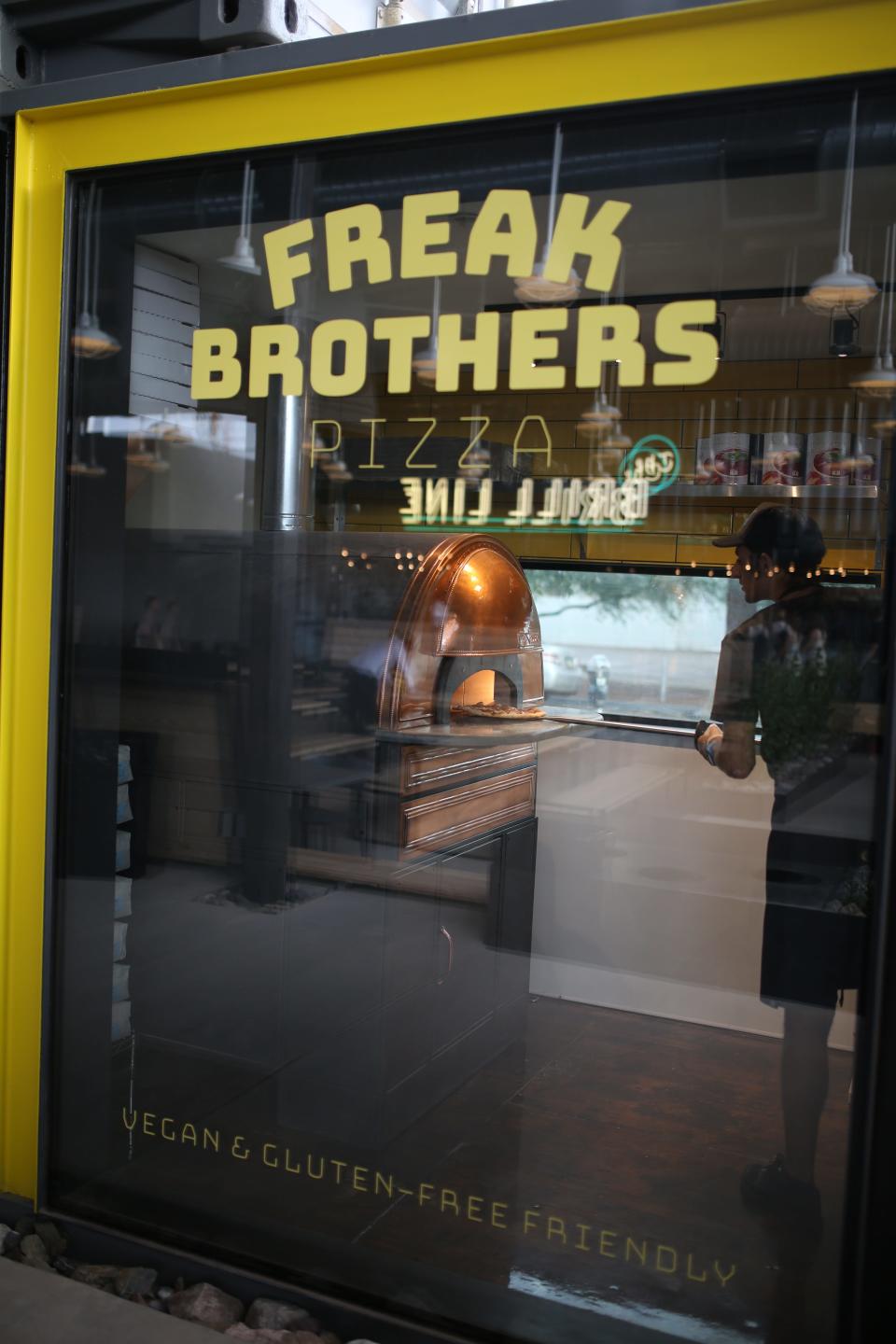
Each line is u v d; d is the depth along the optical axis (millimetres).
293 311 2664
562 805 3357
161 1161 2844
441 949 3043
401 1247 2547
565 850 3340
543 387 2453
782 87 2174
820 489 2252
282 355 2688
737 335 2287
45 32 2957
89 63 2992
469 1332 2453
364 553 2850
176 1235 2738
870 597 2221
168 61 2920
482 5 2998
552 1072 3059
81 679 2881
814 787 2275
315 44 2516
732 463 2318
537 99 2363
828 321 2219
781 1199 2314
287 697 2891
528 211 2418
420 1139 2814
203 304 2738
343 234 2590
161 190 2746
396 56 2443
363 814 2857
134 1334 2361
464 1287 2457
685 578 3117
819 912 2266
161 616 2896
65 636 2873
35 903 2906
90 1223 2809
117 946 2930
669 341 2346
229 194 2682
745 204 2250
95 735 2889
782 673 2314
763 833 2992
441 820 3025
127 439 2830
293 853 2893
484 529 2551
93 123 2777
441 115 2447
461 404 2539
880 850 2172
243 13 2691
